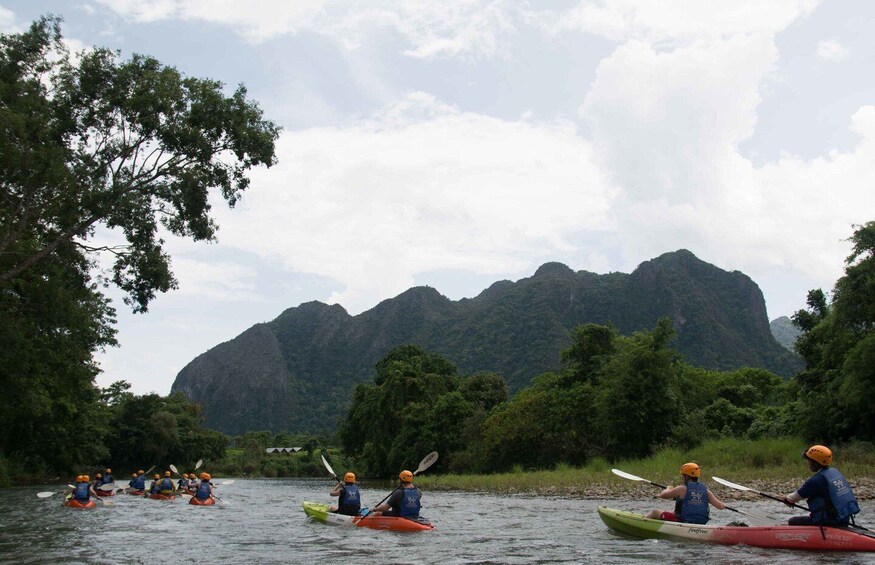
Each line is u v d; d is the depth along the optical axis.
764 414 46.12
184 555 11.12
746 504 20.86
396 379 66.50
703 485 12.56
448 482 40.00
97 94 22.61
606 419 40.41
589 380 48.31
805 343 40.59
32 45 22.45
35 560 10.58
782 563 9.26
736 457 32.00
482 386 72.31
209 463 90.31
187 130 22.62
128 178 23.11
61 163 21.20
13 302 26.11
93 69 22.39
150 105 21.97
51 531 15.34
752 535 11.03
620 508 21.16
